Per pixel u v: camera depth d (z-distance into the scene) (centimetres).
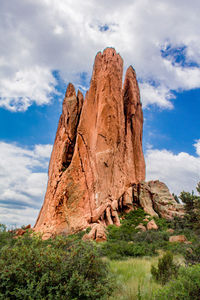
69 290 461
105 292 521
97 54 4500
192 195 2609
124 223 3173
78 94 4672
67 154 3947
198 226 2195
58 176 3706
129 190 3869
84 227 2930
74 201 3206
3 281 463
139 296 568
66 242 634
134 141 4497
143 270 976
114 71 4100
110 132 3712
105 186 3375
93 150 3525
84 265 542
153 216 3450
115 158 3706
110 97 3866
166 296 472
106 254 1555
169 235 2364
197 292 452
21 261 503
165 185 4072
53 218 3166
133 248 1620
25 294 434
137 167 4369
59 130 5016
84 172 3412
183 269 522
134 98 4750
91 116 3856
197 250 978
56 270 507
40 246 650
